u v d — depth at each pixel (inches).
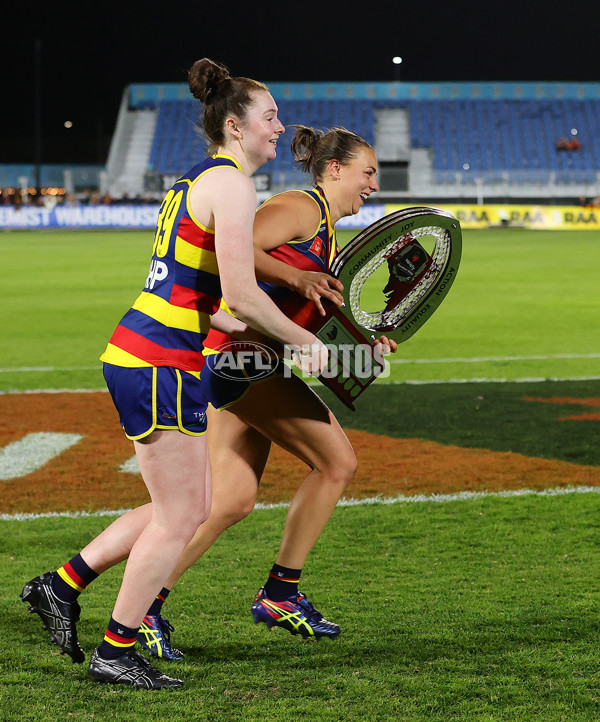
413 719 304.5
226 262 309.0
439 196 4256.9
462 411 844.6
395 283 379.6
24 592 343.0
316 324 369.4
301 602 372.5
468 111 5064.0
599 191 4372.5
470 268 2390.5
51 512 560.4
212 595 424.2
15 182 5364.2
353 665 347.9
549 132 4916.3
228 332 362.0
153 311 321.1
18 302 1745.8
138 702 319.3
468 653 356.2
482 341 1295.5
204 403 330.3
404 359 1155.3
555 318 1523.1
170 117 5027.1
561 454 688.4
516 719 304.0
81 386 994.1
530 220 4052.7
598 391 935.0
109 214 4077.3
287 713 309.7
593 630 376.5
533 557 470.9
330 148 381.1
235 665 350.0
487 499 576.7
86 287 1989.4
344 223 3890.3
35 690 328.8
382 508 560.7
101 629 386.9
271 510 559.8
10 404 900.0
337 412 846.5
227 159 320.8
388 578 442.6
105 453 709.9
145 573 327.9
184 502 328.2
